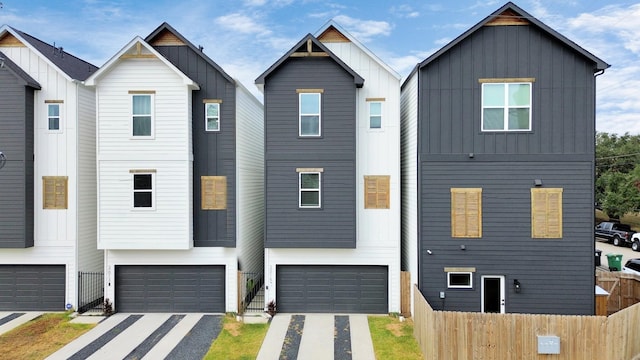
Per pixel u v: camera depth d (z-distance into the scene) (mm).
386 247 15078
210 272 15508
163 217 14922
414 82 14500
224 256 15398
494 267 13539
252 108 17859
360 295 15234
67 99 15492
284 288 15203
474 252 13594
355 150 14672
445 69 13609
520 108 13484
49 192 15484
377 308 15195
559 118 13383
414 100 14492
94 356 11508
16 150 15023
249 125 17359
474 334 10305
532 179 13430
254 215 18281
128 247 14867
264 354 11641
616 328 10289
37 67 15477
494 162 13500
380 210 15125
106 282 15336
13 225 15023
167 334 13188
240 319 14461
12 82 14977
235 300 15328
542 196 13398
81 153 15797
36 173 15477
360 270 15219
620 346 10359
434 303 13672
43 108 15484
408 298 14977
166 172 14898
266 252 15047
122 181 14859
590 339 10195
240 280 15367
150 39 15375
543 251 13422
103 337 12938
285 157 14695
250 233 17562
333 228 14703
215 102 15383
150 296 15477
